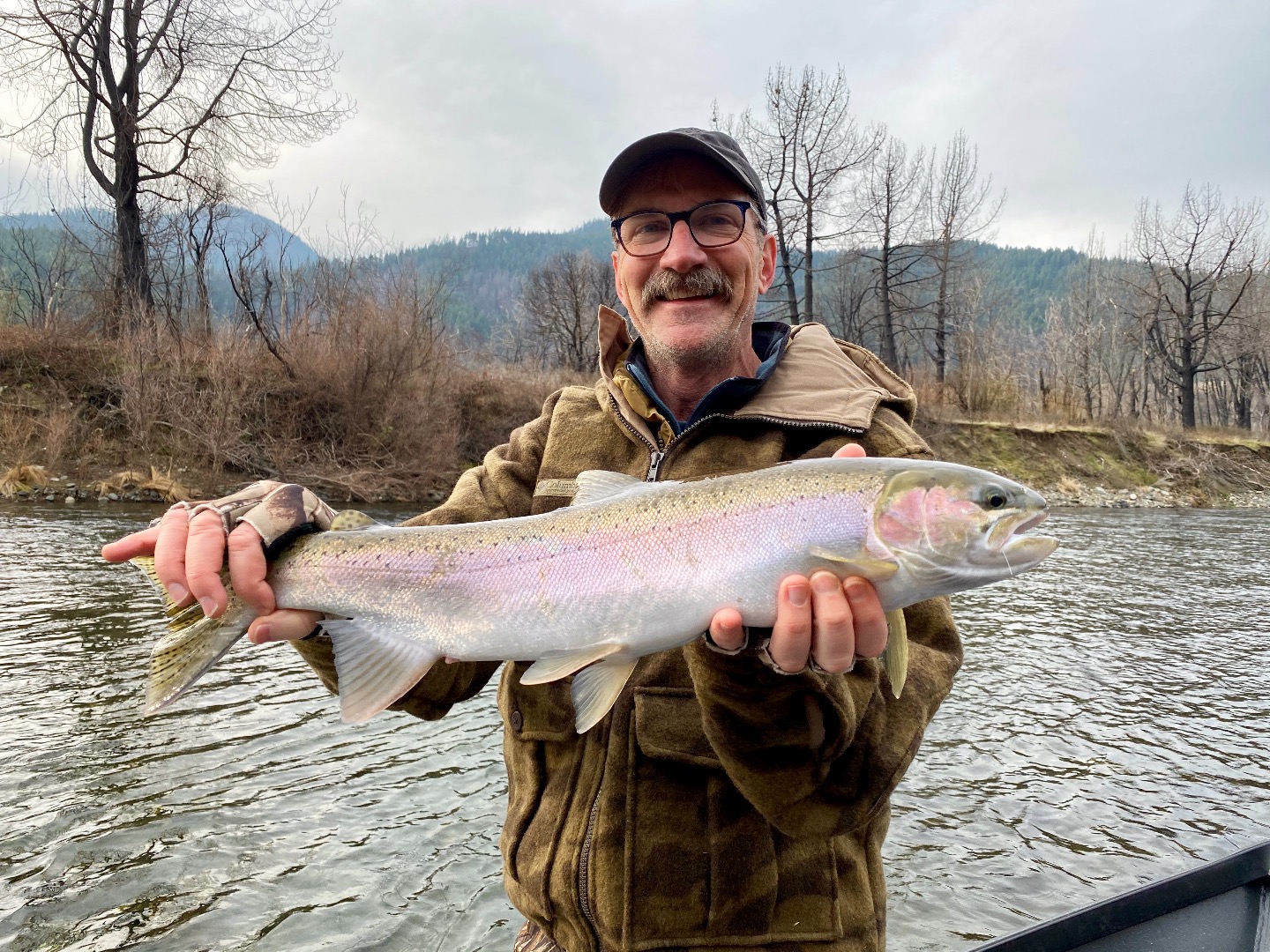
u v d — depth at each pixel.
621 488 2.86
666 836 2.47
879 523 2.61
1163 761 7.68
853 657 2.19
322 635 2.97
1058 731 8.36
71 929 4.71
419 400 27.27
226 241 31.98
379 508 23.30
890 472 2.67
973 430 38.88
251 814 6.07
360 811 6.22
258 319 26.66
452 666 3.10
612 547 2.74
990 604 14.33
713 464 2.90
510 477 3.32
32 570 12.77
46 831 5.68
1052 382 66.06
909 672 2.60
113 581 12.36
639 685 2.68
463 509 3.16
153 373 23.91
